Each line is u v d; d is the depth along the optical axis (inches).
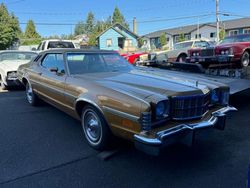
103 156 149.6
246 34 378.0
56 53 201.3
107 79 162.1
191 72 289.0
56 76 191.3
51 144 168.1
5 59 373.7
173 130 126.4
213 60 355.6
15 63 350.9
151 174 133.9
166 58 439.5
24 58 383.2
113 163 144.5
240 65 351.9
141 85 147.1
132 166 141.4
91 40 1721.2
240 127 196.4
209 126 138.9
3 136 180.9
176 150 159.0
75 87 166.2
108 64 197.5
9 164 143.3
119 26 1593.3
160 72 194.7
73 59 188.5
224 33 1940.2
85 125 164.4
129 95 132.3
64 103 183.3
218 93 159.5
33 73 231.6
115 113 136.6
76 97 164.9
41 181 127.9
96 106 146.8
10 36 1624.0
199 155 153.3
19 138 177.6
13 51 384.5
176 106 134.3
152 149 121.6
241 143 168.9
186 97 135.6
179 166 141.6
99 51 204.2
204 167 140.3
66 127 198.2
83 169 138.5
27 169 138.3
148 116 123.2
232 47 339.9
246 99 257.8
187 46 523.8
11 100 284.4
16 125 202.7
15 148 162.2
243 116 220.8
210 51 360.2
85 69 186.9
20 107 254.2
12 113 233.9
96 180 128.6
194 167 140.4
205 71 287.7
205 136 142.9
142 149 124.8
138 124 125.8
